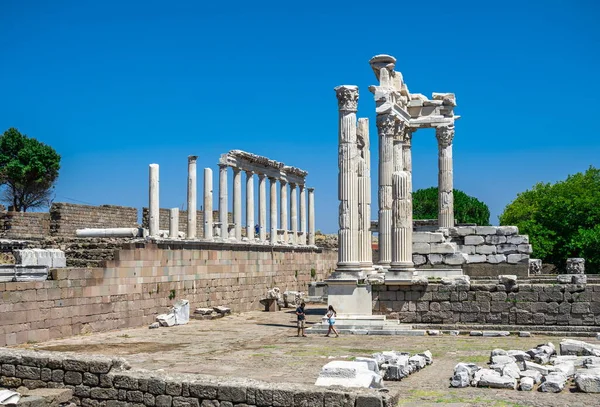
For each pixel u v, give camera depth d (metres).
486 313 35.41
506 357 23.33
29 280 32.81
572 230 79.62
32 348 30.25
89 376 18.16
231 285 53.28
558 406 18.03
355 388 16.17
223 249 52.25
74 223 55.09
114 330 38.38
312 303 61.44
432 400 18.78
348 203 37.50
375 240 84.12
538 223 81.94
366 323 35.62
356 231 37.44
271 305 54.59
